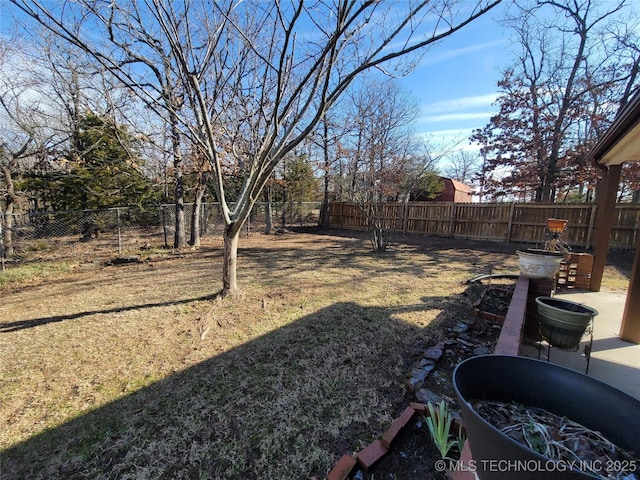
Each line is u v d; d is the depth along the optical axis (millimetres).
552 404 1092
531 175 11672
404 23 2336
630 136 2801
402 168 8406
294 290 4582
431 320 3451
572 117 10688
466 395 1066
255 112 3947
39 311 3814
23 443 1740
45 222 8469
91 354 2725
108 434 1797
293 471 1533
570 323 2357
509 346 1696
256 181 3520
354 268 6180
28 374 2424
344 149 8688
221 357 2656
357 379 2320
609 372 2402
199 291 4520
